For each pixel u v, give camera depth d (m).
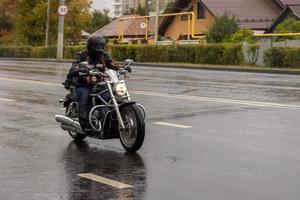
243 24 62.56
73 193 7.33
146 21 66.12
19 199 7.07
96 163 9.05
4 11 78.56
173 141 10.78
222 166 8.73
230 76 30.11
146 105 16.25
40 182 7.87
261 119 13.42
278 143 10.50
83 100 10.16
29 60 54.00
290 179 7.91
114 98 9.83
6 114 14.53
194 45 44.62
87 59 10.33
